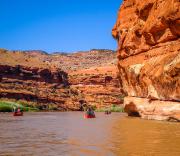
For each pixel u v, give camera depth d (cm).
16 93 9856
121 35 4847
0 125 3591
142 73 4009
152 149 1597
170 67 3291
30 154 1515
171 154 1450
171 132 2405
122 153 1494
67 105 11056
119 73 5197
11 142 1978
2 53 12069
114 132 2495
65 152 1559
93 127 3130
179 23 3322
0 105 8069
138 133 2375
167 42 3644
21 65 11569
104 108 11131
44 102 10506
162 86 3506
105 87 14438
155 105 3744
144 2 4088
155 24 3700
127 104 4609
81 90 14238
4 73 10756
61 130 2850
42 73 12038
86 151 1574
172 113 3403
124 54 4716
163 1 3659
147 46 4081
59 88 12388
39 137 2262
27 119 5000
